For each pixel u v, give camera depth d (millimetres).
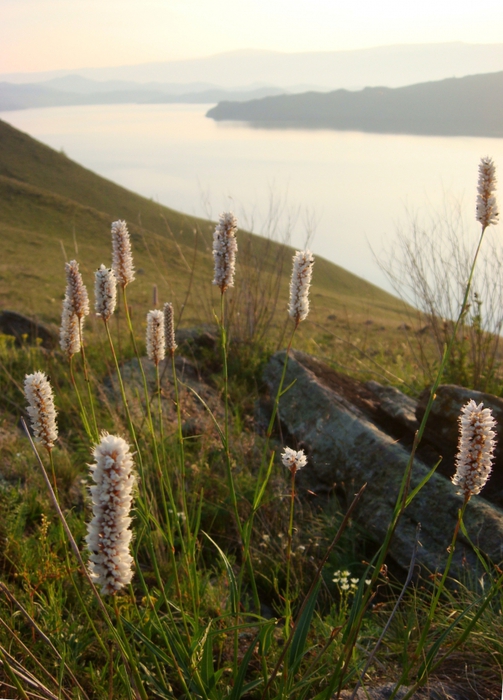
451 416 855
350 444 908
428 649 560
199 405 1124
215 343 1448
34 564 632
